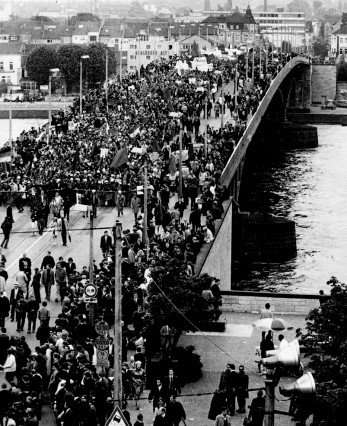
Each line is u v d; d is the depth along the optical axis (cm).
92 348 8725
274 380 5256
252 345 10038
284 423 8144
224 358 9650
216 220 14862
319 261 19838
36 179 16000
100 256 12975
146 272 10112
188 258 11612
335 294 8350
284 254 19488
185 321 9369
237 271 18962
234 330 10469
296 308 11012
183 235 12594
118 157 15425
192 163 16888
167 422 7512
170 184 15938
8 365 8375
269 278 18588
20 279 10369
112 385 7962
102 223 14788
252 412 7744
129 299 9800
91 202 14625
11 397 7500
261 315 9662
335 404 6956
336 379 7425
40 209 14175
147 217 13125
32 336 9844
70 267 10975
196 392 8856
